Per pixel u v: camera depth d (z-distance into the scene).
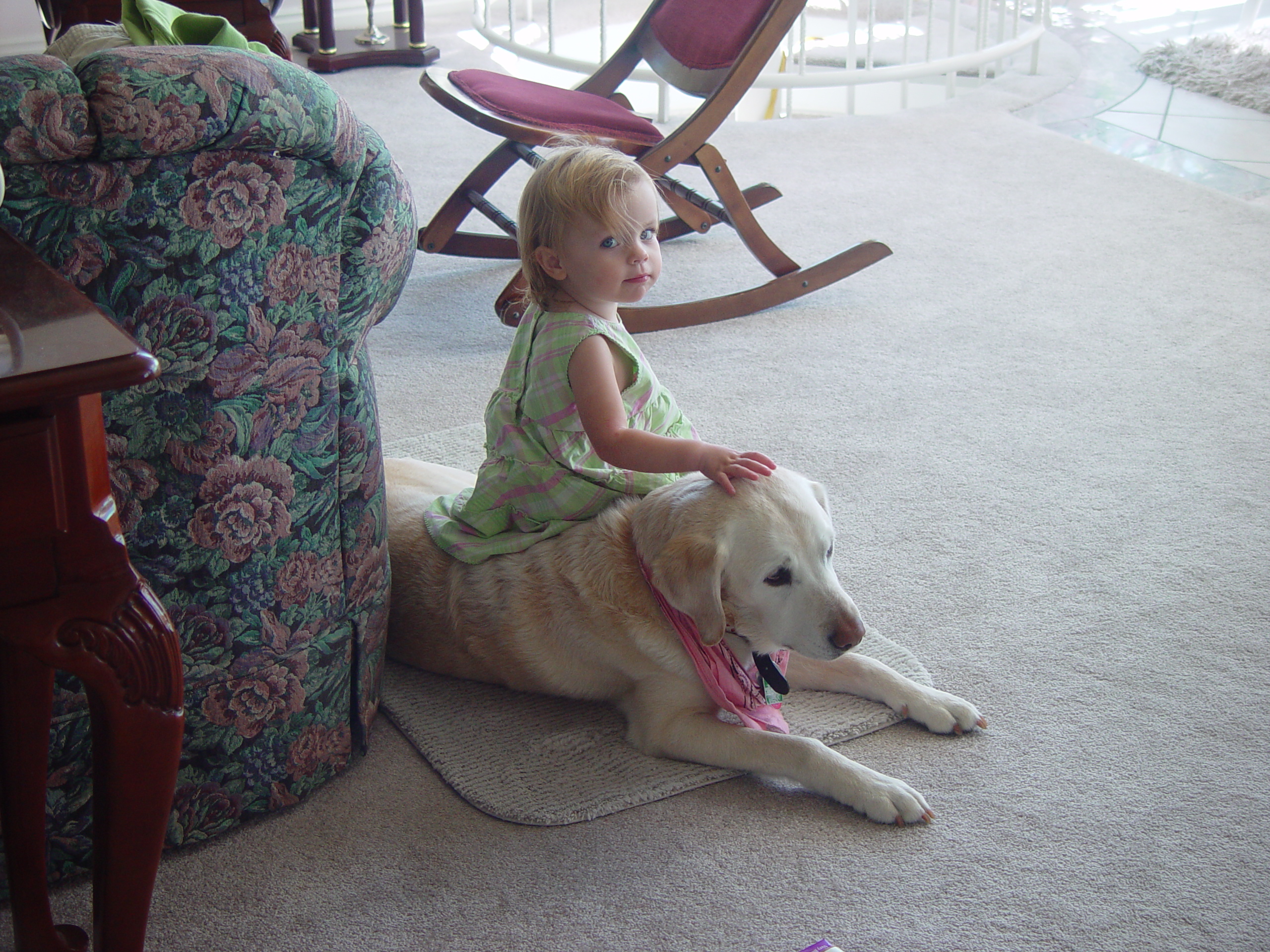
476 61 4.71
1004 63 4.66
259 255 1.08
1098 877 1.23
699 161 2.54
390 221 1.17
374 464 1.30
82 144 0.96
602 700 1.52
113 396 1.05
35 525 0.82
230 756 1.26
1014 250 2.98
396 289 1.26
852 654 1.53
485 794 1.36
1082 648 1.59
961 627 1.63
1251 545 1.81
